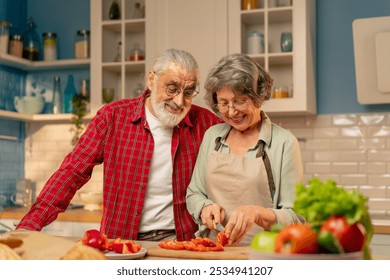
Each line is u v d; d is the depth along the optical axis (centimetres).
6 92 404
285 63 346
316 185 102
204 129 223
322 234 96
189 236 213
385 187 345
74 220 338
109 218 212
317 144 359
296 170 188
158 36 358
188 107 206
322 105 360
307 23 336
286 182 186
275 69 348
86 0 414
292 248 97
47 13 422
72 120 384
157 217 212
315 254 98
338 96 357
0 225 353
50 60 402
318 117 360
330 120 357
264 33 348
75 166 205
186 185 215
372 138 349
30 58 404
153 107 208
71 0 418
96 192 397
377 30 316
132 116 217
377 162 347
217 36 345
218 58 345
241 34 344
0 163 398
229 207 191
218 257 154
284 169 187
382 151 346
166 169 214
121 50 373
